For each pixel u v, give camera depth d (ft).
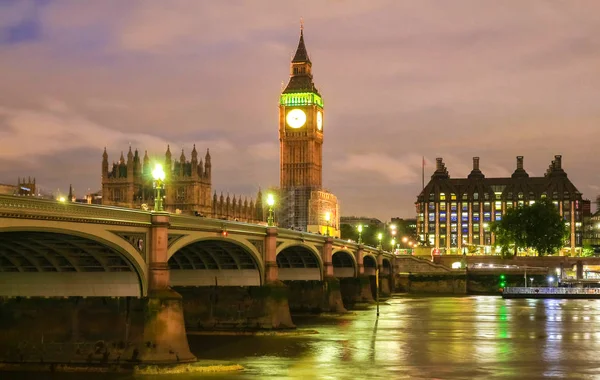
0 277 238.89
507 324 399.03
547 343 316.60
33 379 217.36
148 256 234.17
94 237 208.54
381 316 449.06
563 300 627.46
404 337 335.26
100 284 234.79
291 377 230.07
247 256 334.85
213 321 336.49
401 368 249.96
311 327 378.12
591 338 335.26
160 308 229.86
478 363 261.85
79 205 198.80
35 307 236.22
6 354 235.61
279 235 360.28
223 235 287.07
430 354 282.15
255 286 334.85
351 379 229.04
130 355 228.84
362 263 567.18
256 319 332.80
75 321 233.35
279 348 292.20
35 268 237.66
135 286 232.94
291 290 453.99
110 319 232.53
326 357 271.28
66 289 236.22
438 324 397.19
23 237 203.51
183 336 234.79
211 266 339.36
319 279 449.89
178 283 340.59
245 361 258.98
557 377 236.02
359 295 550.36
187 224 256.11
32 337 234.99
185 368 229.45
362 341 318.65
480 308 523.29
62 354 231.91
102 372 225.97
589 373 243.40
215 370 234.38
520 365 258.16
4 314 237.04
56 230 192.85
